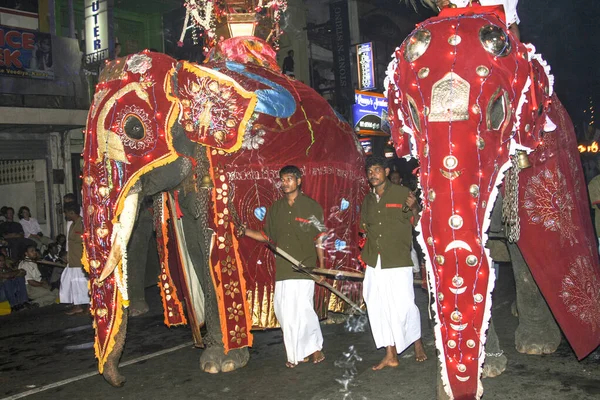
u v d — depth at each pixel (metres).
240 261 4.98
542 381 4.28
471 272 2.89
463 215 2.93
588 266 4.51
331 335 6.00
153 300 8.84
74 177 13.77
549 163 4.38
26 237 11.41
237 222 4.96
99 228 4.22
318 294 5.70
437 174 2.99
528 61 3.32
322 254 5.06
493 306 6.88
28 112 11.89
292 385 4.57
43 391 4.87
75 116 12.47
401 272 4.76
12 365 5.80
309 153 5.43
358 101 17.92
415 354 5.04
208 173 4.86
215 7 6.12
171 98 4.54
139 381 4.95
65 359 5.90
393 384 4.45
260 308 5.21
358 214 5.96
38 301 9.22
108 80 4.53
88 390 4.83
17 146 12.72
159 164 4.42
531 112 3.48
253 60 5.87
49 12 13.20
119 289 4.25
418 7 4.20
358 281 5.94
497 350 4.44
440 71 3.11
